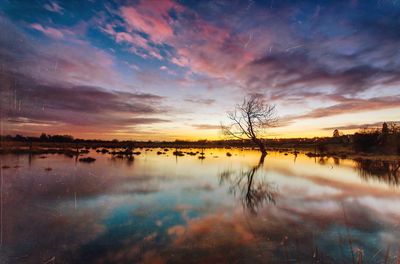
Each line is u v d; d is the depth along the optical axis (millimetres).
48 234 5320
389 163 20625
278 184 11867
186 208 7438
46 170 14727
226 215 6785
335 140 55062
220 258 4250
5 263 4090
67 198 8500
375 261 4137
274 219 6449
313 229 5695
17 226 5773
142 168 17266
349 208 7516
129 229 5660
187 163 21641
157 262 4117
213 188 10727
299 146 65188
